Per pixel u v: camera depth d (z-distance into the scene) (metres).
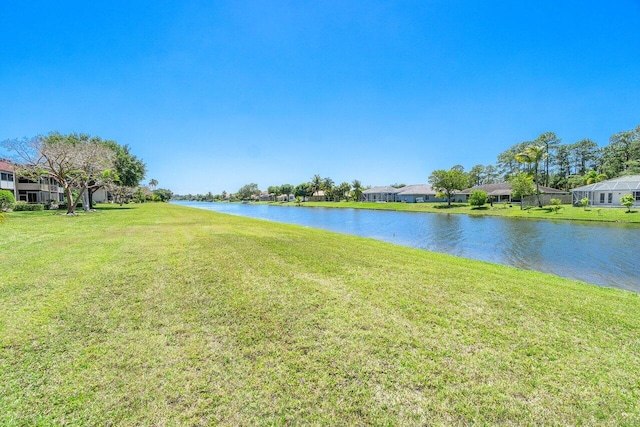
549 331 3.99
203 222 19.05
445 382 2.88
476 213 38.06
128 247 9.29
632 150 49.97
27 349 3.30
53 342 3.46
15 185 35.78
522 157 40.41
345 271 6.85
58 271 6.39
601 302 5.32
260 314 4.32
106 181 31.78
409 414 2.48
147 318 4.12
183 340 3.56
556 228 22.02
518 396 2.72
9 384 2.72
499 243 15.57
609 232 19.61
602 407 2.60
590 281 8.84
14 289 5.21
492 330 3.97
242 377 2.90
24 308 4.39
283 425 2.35
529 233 19.42
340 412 2.49
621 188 34.41
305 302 4.81
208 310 4.43
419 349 3.45
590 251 13.37
